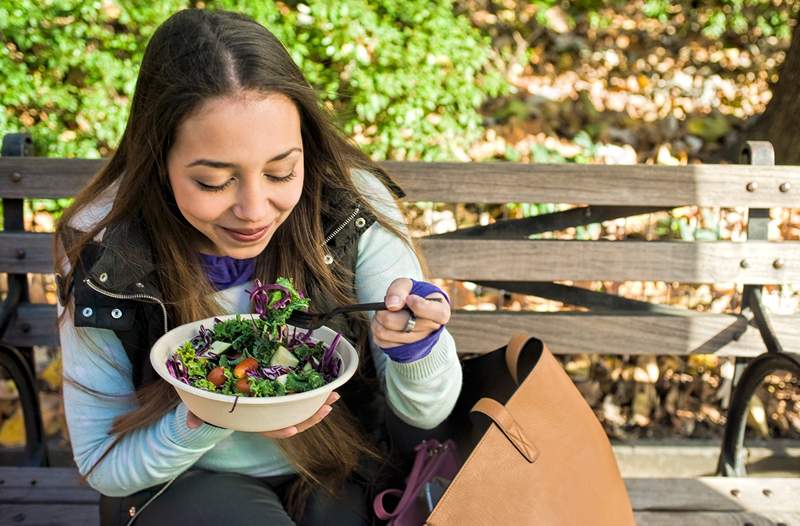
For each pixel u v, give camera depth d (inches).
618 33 173.6
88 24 141.5
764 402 108.6
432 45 139.4
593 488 56.0
